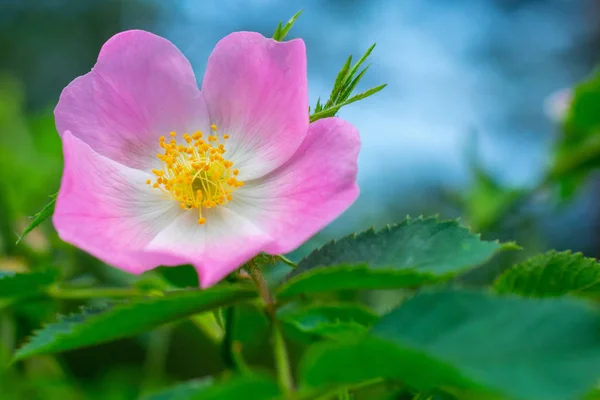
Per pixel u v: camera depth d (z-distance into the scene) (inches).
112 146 10.3
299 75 9.8
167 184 10.3
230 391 8.2
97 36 42.8
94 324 8.6
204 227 10.1
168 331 13.3
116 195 10.1
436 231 9.1
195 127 10.5
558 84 38.2
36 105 40.4
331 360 8.1
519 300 8.3
